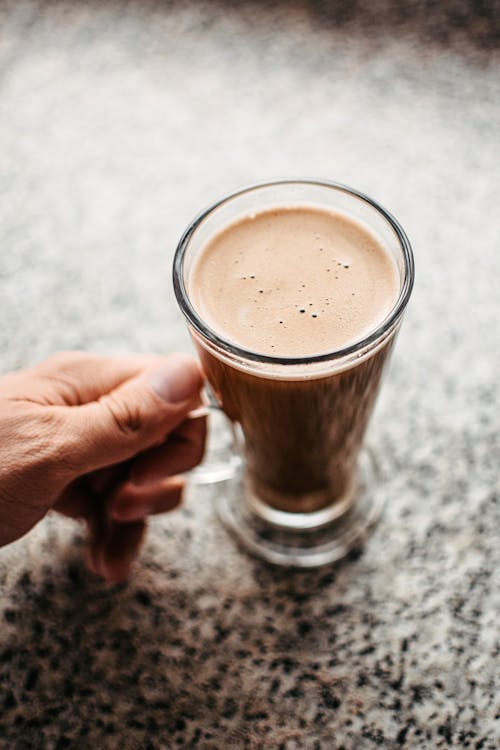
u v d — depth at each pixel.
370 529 0.39
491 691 0.34
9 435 0.33
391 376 0.42
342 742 0.34
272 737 0.34
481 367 0.42
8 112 0.54
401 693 0.35
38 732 0.34
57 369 0.36
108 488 0.38
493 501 0.39
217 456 0.42
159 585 0.38
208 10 0.59
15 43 0.58
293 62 0.55
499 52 0.54
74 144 0.53
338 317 0.31
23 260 0.48
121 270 0.47
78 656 0.36
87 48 0.57
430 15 0.56
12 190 0.51
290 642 0.36
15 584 0.38
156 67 0.56
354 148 0.51
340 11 0.57
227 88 0.54
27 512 0.34
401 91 0.53
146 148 0.52
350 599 0.37
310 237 0.33
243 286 0.32
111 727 0.34
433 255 0.46
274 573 0.38
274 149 0.51
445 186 0.49
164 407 0.35
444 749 0.33
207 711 0.35
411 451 0.40
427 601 0.37
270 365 0.29
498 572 0.37
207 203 0.49
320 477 0.37
